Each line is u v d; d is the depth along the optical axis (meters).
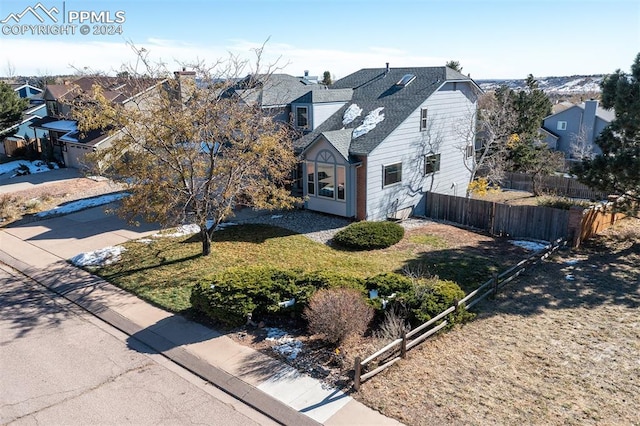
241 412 7.62
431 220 20.11
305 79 27.17
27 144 33.94
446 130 22.34
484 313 10.91
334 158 18.59
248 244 15.95
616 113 14.93
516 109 26.88
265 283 10.80
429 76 22.25
